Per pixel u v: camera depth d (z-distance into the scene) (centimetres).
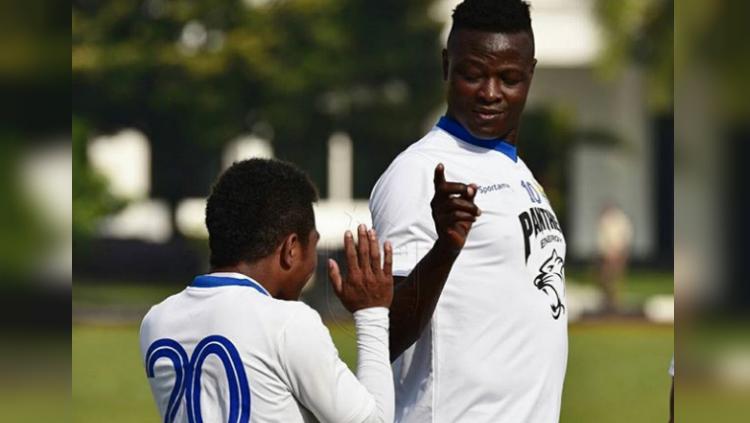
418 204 1773
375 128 9912
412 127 9975
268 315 1488
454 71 1836
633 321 7638
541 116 10688
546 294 1816
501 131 1838
